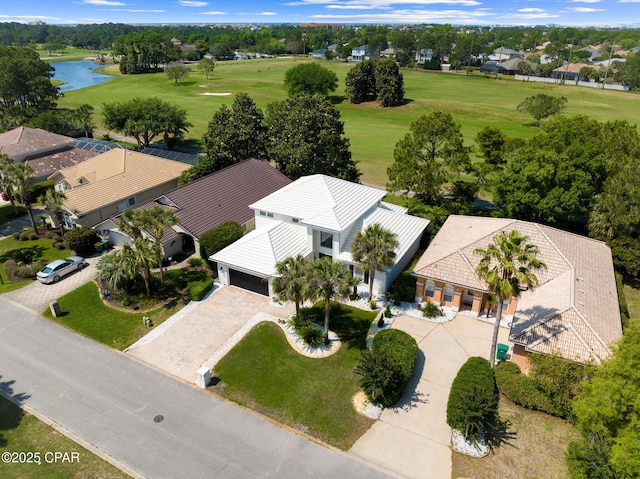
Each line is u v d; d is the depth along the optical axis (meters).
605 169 41.12
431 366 28.56
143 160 56.41
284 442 23.38
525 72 169.62
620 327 27.64
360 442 23.36
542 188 40.91
